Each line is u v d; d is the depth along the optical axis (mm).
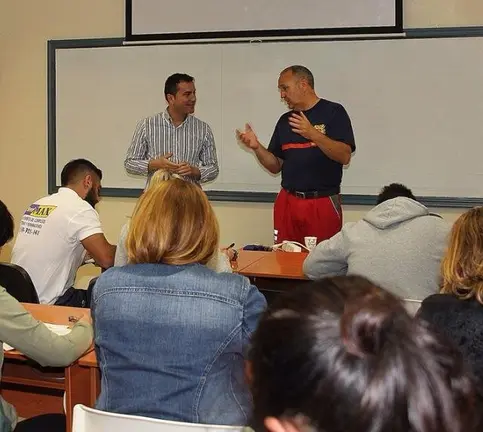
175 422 1243
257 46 4766
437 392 499
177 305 1402
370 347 514
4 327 1718
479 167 4477
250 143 4086
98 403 1446
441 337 547
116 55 5074
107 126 5164
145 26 4945
